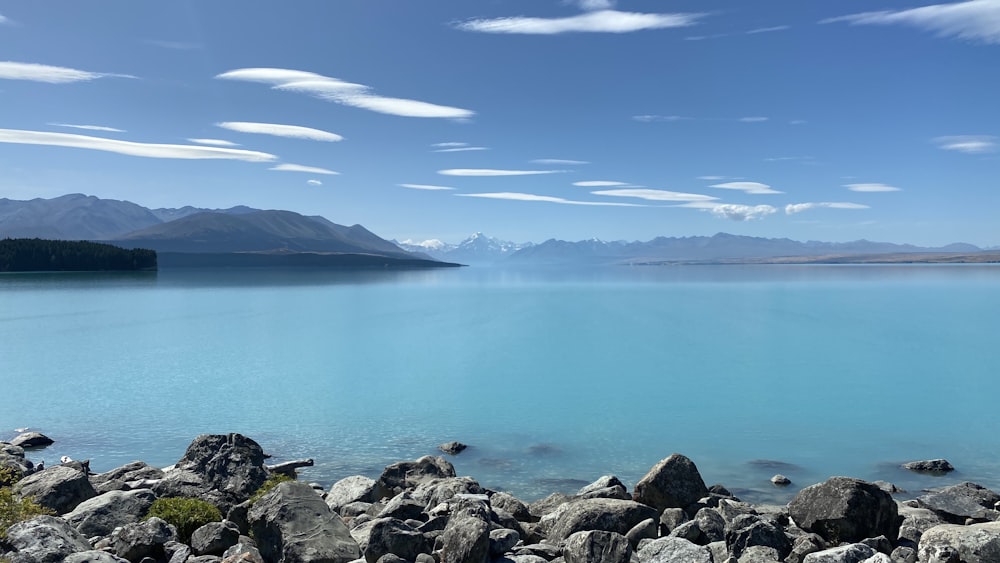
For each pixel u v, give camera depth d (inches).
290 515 819.4
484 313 7672.2
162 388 2901.1
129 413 2373.3
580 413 2412.6
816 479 1598.2
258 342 4749.0
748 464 1734.7
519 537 864.3
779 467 1707.7
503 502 1094.4
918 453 1844.2
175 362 3713.1
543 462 1753.2
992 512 1078.4
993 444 1946.4
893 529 919.0
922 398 2711.6
